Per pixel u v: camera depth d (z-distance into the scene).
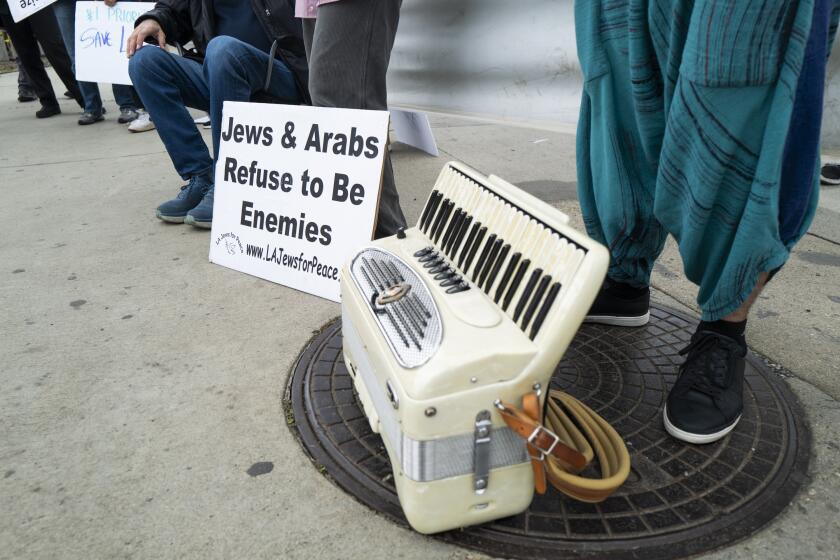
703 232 1.35
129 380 1.79
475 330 1.09
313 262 2.28
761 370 1.73
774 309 2.10
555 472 1.16
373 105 2.18
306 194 2.28
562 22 2.20
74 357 1.91
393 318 1.19
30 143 4.82
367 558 1.19
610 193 1.58
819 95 1.21
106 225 3.06
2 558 1.21
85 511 1.32
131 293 2.34
